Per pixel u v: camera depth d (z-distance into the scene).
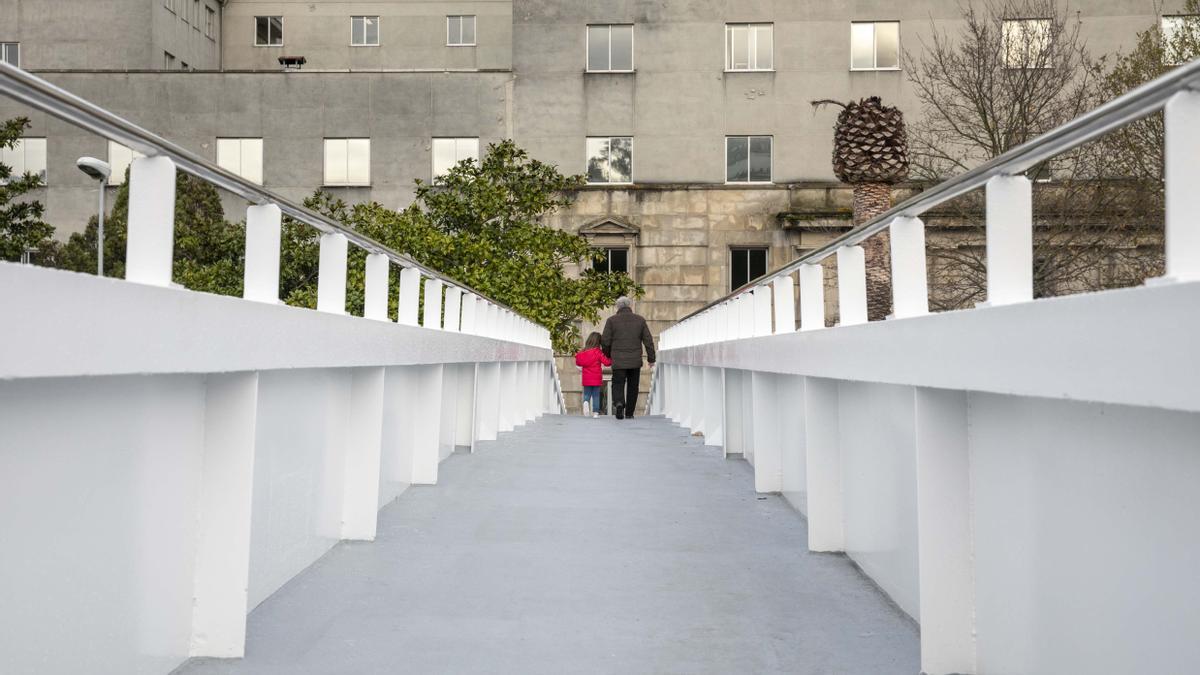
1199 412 1.95
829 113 28.95
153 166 3.13
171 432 3.49
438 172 29.91
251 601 4.39
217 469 3.74
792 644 3.99
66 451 2.81
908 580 4.36
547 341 21.84
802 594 4.75
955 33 28.22
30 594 2.65
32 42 33.59
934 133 25.44
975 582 3.62
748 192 29.09
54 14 33.56
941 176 23.17
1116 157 16.34
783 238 29.05
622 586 4.89
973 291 19.44
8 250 16.03
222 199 29.70
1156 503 2.43
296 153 29.97
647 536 6.10
